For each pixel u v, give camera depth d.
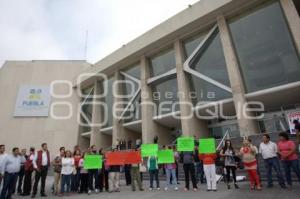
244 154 7.99
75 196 8.82
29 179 9.72
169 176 9.29
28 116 29.50
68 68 31.62
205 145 8.45
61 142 28.62
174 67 21.27
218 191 7.84
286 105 16.56
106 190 9.97
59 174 9.77
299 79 14.12
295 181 8.77
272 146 8.04
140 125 23.84
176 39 20.59
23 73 31.28
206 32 19.28
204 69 18.91
